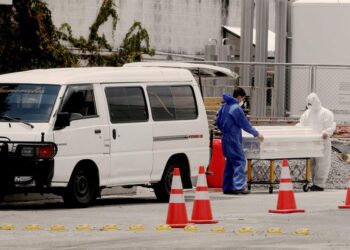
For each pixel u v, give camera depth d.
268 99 49.59
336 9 49.66
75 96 27.52
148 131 29.31
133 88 29.14
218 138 38.56
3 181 26.67
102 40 56.19
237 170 33.72
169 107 30.14
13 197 29.62
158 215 25.33
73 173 27.19
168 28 62.75
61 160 26.78
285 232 21.34
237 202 30.02
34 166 26.36
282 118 48.03
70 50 54.62
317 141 35.56
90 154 27.61
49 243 19.06
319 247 18.66
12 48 43.78
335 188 38.25
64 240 19.53
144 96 29.42
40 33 44.16
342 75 48.28
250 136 34.47
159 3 62.22
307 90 48.50
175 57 62.91
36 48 44.28
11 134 26.62
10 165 26.53
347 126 46.81
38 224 22.88
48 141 26.53
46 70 29.06
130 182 28.88
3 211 26.33
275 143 34.44
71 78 27.61
